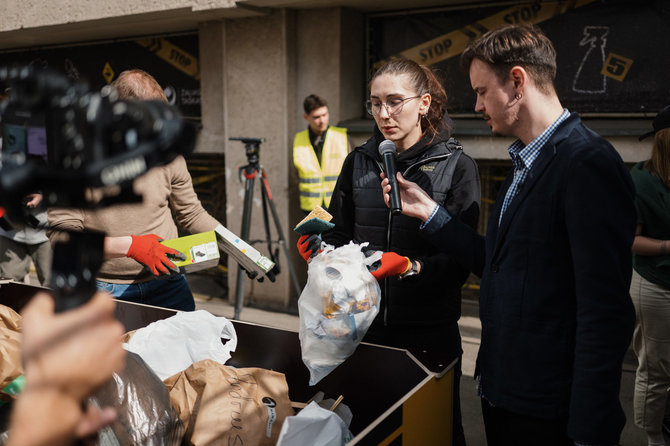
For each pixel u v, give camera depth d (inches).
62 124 22.6
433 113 79.0
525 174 58.3
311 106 178.9
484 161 182.4
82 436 24.8
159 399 53.1
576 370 51.6
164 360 65.8
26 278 164.7
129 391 51.1
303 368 67.7
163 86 227.1
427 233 69.6
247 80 195.6
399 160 79.0
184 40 218.7
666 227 99.5
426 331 79.7
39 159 23.6
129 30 218.1
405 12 184.7
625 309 50.7
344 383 65.7
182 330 67.9
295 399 68.6
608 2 154.0
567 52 162.2
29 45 260.7
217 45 204.1
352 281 61.5
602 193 50.6
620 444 112.1
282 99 190.1
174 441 53.1
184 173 94.5
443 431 63.0
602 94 159.3
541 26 164.2
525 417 57.9
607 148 52.6
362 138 185.9
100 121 22.4
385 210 80.2
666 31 148.0
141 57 231.0
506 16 168.7
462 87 178.9
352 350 62.4
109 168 22.1
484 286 61.6
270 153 195.5
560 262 54.4
